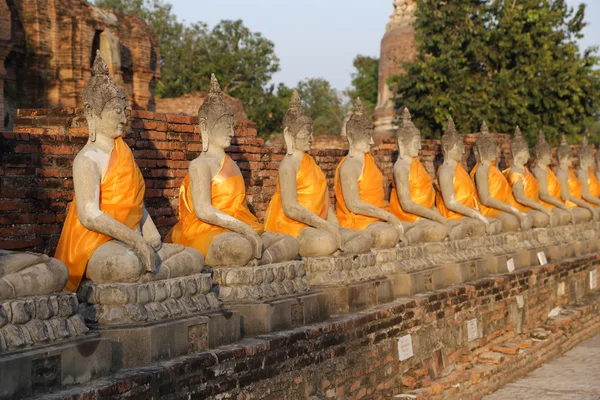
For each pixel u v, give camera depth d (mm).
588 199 19891
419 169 12594
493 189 15398
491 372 11648
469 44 26516
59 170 8742
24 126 9586
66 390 5555
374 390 9383
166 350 6516
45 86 24344
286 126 9820
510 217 15227
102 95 6871
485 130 15367
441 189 13906
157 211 10242
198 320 6902
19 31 23906
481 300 12602
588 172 20438
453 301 11633
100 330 6305
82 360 5754
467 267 12719
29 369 5336
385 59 35969
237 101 29031
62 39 24469
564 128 26375
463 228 13508
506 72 25922
